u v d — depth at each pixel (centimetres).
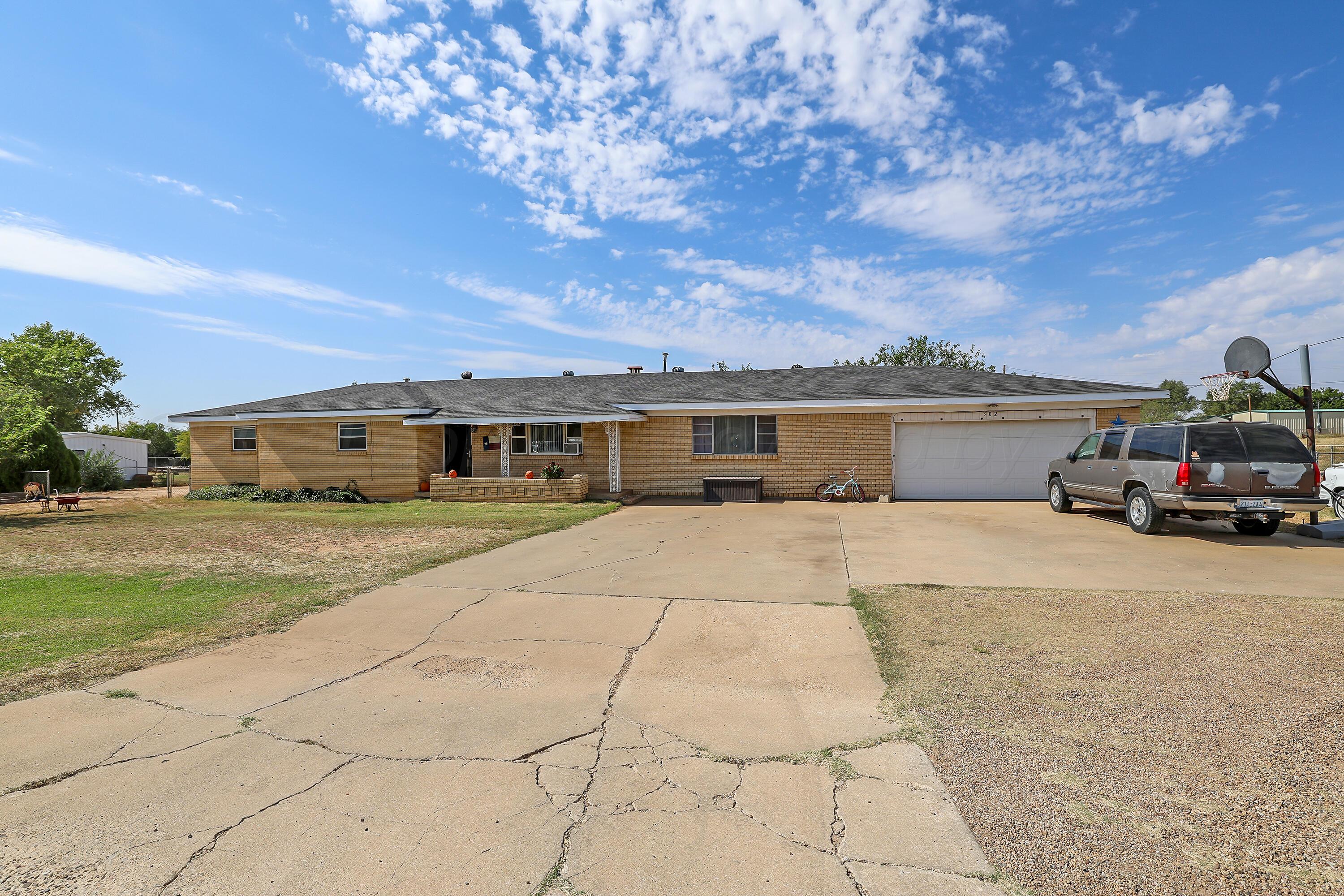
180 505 1847
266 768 349
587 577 803
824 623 596
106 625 616
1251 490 940
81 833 291
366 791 325
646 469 1858
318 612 659
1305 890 238
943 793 312
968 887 246
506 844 279
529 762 353
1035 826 283
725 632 579
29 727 400
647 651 534
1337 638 523
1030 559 876
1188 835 274
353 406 1933
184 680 480
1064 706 406
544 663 511
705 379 2153
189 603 696
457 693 454
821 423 1752
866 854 268
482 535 1144
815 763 346
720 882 252
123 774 343
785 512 1471
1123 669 466
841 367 2202
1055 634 549
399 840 283
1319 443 2970
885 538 1062
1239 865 254
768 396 1803
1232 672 456
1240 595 666
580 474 1748
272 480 2000
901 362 4272
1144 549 934
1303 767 326
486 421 1831
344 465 1948
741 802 309
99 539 1146
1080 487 1270
